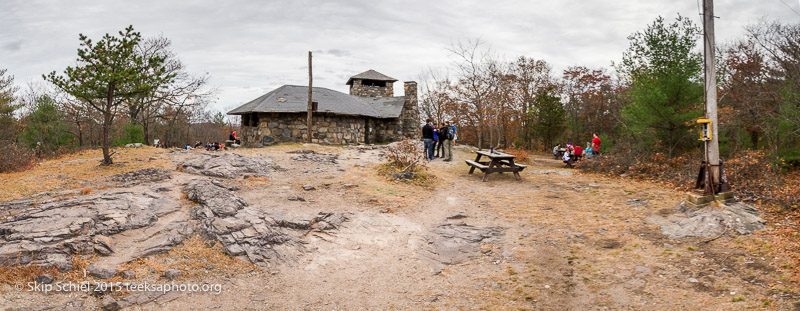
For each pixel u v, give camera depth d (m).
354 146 21.62
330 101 26.20
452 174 14.96
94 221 6.91
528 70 40.72
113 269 5.73
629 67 16.64
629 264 6.31
